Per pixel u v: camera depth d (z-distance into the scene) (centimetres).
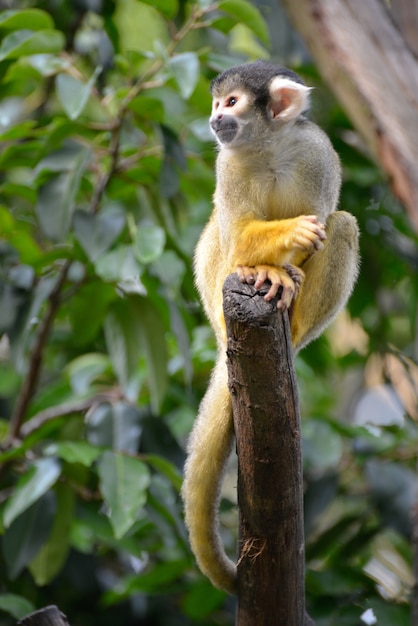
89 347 1291
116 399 1073
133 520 880
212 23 991
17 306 1032
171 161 978
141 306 1024
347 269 889
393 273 1329
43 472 934
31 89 1298
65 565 1141
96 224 966
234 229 854
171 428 1085
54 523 999
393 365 1442
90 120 1127
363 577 1026
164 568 1020
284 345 643
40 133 1025
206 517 803
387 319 1332
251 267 789
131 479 911
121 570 1277
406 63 898
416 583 852
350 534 1150
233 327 635
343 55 903
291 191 873
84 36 1438
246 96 878
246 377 642
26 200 1159
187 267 1072
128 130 1015
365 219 1254
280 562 693
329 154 893
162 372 1007
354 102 896
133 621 1176
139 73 1173
